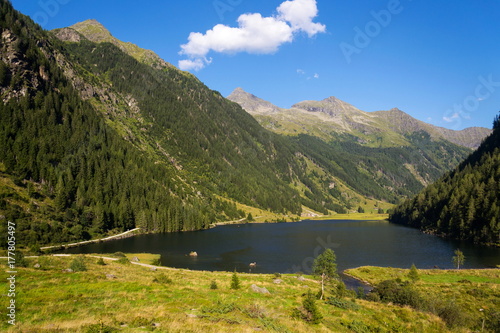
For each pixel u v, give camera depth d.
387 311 40.50
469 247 124.31
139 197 175.12
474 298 53.12
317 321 31.55
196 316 27.12
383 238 154.12
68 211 129.88
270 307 35.97
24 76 187.25
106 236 139.75
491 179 153.25
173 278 54.56
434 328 35.53
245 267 92.31
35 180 138.38
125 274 52.31
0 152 137.25
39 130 164.88
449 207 167.75
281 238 153.62
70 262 57.38
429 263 98.12
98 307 27.08
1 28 193.62
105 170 173.75
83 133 191.38
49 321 21.86
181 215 183.62
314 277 70.94
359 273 83.75
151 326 22.19
